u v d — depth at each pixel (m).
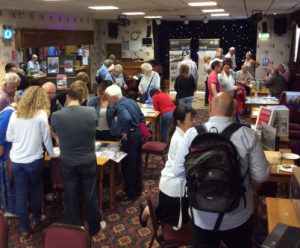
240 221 2.33
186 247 3.40
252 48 14.45
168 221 3.00
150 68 7.08
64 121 3.40
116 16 12.55
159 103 6.17
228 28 14.55
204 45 13.98
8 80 3.96
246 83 8.91
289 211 2.61
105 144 4.60
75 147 3.43
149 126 6.50
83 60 13.16
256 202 3.74
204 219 2.32
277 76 8.96
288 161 3.64
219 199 2.22
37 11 9.98
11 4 7.81
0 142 3.79
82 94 3.54
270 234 2.17
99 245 3.74
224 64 6.75
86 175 3.54
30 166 3.64
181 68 7.65
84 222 3.92
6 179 3.97
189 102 7.71
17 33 9.29
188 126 3.09
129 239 3.85
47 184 4.39
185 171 2.33
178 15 12.16
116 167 5.00
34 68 9.98
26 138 3.59
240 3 7.89
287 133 4.26
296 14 10.86
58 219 4.21
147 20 14.12
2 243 2.45
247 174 2.37
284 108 4.27
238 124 2.38
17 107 3.63
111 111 4.52
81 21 12.62
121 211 4.45
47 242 2.38
